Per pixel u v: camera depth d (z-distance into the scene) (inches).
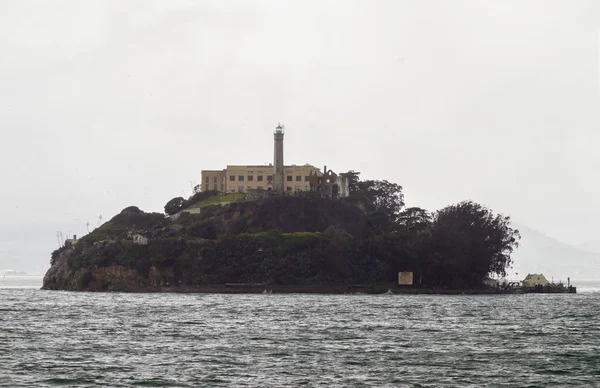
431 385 3191.4
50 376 3316.9
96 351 4052.7
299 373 3427.7
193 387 3122.5
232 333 4970.5
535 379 3329.2
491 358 3890.3
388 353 4047.7
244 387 3120.1
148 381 3225.9
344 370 3518.7
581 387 3176.7
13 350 4045.3
